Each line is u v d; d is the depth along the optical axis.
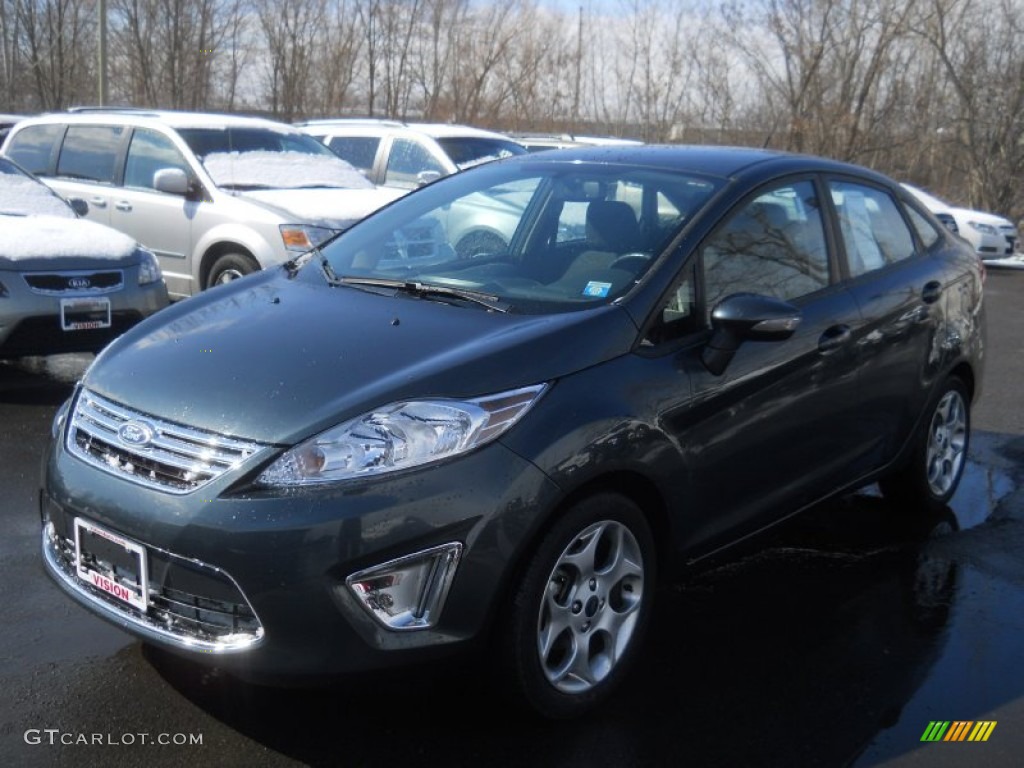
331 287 4.13
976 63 21.34
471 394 3.20
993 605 4.37
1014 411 7.47
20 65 29.22
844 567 4.71
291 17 25.89
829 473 4.49
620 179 4.38
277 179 9.47
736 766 3.20
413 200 4.82
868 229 4.88
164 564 3.09
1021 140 21.28
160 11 26.22
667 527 3.68
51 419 6.42
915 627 4.14
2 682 3.52
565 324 3.52
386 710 3.43
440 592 3.06
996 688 3.69
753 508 4.08
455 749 3.24
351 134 12.40
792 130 21.20
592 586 3.45
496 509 3.09
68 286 6.88
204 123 9.74
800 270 4.36
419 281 4.14
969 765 3.23
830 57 21.30
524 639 3.21
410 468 3.04
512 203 4.45
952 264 5.32
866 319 4.54
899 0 20.77
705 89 22.38
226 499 3.01
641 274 3.79
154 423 3.24
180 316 3.95
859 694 3.63
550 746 3.27
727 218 4.09
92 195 9.72
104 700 3.44
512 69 24.17
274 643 2.99
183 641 3.08
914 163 21.97
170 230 9.16
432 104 24.81
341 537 2.96
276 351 3.46
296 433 3.07
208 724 3.33
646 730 3.38
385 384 3.20
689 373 3.67
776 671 3.77
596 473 3.31
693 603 4.32
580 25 23.59
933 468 5.34
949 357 5.15
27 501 5.08
